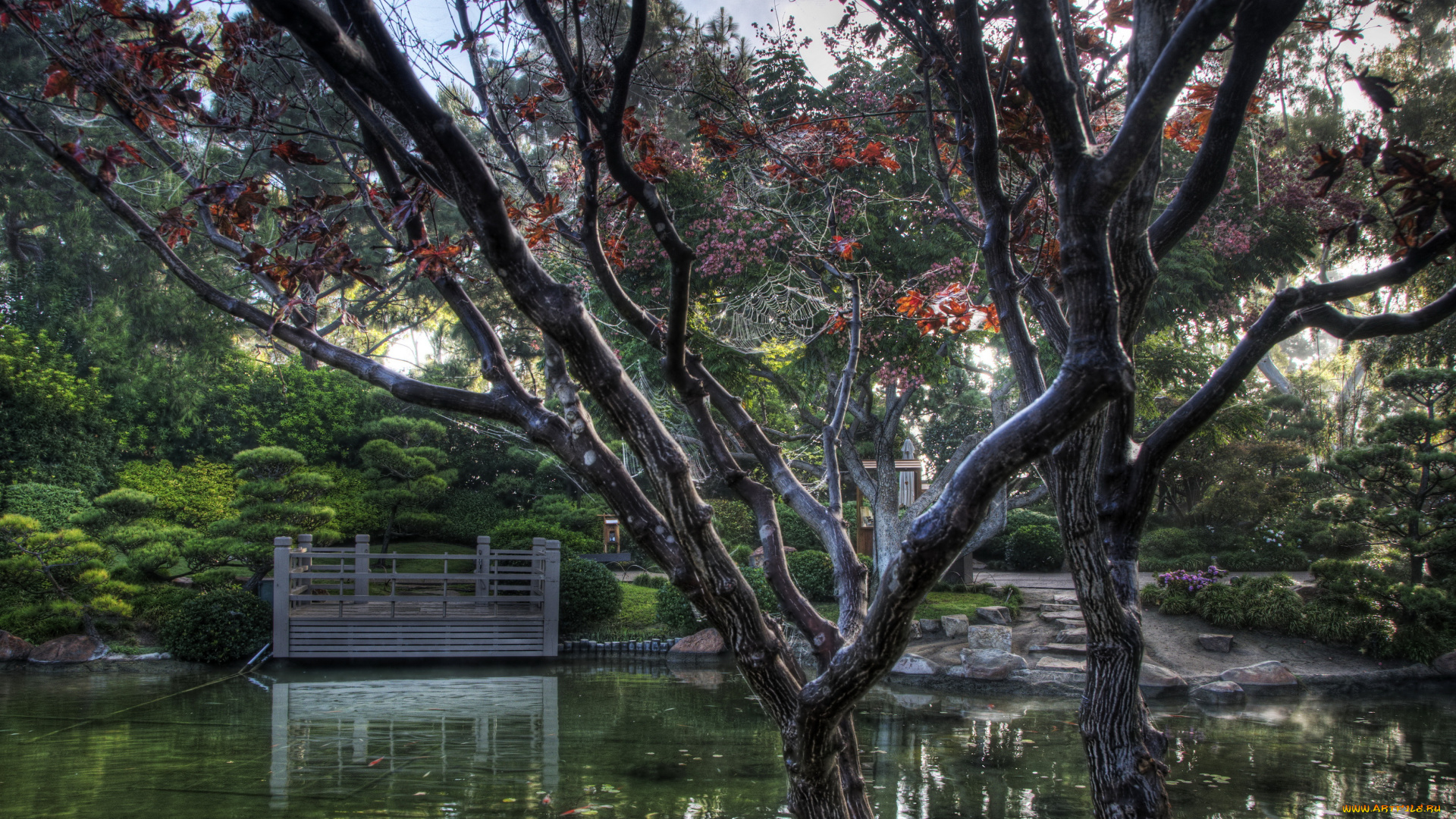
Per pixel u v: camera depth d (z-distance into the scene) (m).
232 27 2.72
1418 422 13.11
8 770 6.59
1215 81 3.91
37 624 11.66
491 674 11.26
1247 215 12.12
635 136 2.98
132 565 11.95
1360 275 2.79
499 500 20.16
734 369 11.96
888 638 2.03
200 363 17.39
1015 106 3.28
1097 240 1.86
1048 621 12.73
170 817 5.54
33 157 15.66
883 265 9.98
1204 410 3.12
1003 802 5.91
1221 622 12.19
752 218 9.17
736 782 6.32
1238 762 7.01
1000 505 14.50
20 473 15.23
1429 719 8.90
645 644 12.87
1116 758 3.03
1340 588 11.86
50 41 2.59
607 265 2.46
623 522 2.30
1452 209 2.48
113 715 8.55
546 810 5.66
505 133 2.85
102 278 17.45
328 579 14.45
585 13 3.16
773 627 2.56
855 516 16.16
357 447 19.61
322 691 9.94
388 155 2.74
